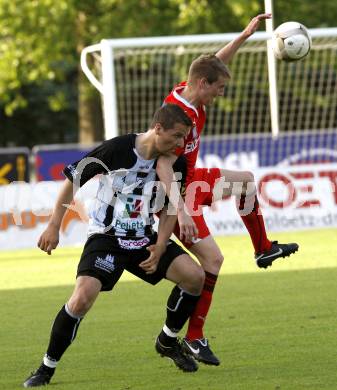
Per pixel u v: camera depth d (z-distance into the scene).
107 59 37.16
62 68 76.50
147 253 16.00
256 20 19.28
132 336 20.45
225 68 17.42
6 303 26.31
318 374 16.06
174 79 60.00
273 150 44.12
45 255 39.34
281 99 59.16
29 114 100.44
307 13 70.75
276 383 15.52
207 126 59.59
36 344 20.12
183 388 15.40
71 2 65.25
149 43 37.62
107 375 16.64
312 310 22.88
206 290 17.33
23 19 66.00
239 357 17.81
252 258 34.69
